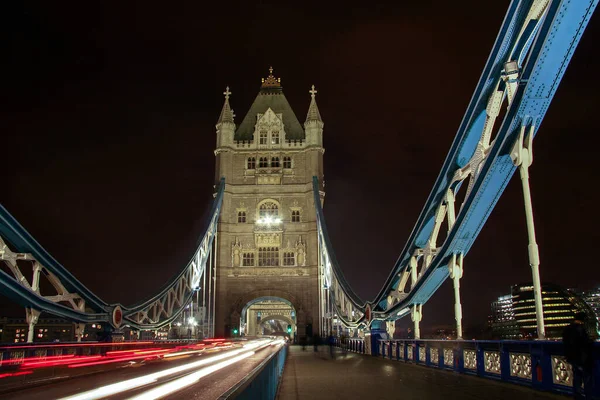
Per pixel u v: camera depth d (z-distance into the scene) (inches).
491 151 815.1
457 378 786.2
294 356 1640.0
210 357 1328.7
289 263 3346.5
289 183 3499.0
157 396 521.0
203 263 3164.4
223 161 3499.0
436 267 1095.6
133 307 1983.3
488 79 871.1
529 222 682.2
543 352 596.1
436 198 1174.3
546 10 663.1
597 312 3400.6
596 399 484.1
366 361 1314.0
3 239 1284.4
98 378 832.3
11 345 1053.2
